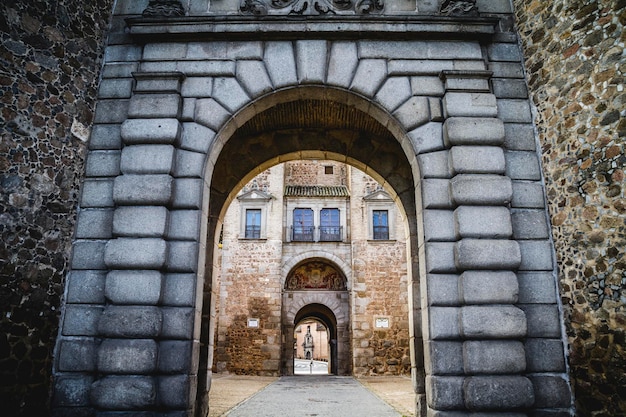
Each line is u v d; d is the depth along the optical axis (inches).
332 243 928.3
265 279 899.4
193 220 253.0
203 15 291.0
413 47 283.1
